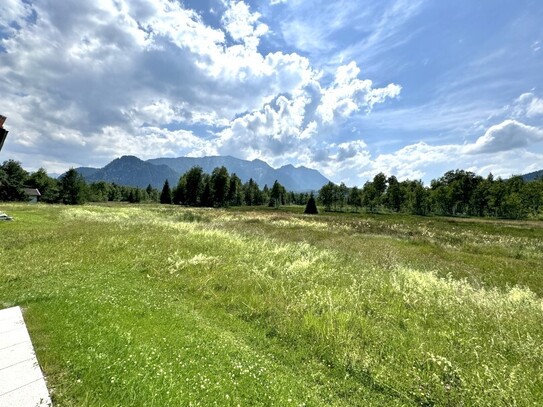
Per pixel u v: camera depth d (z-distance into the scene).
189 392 4.12
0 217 24.27
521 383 5.05
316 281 11.29
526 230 41.00
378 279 11.79
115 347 5.08
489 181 98.56
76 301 7.33
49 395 3.87
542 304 9.33
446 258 18.92
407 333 7.34
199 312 8.13
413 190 98.62
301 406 4.27
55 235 17.38
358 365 5.84
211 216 43.12
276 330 7.26
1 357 4.72
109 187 146.75
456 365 5.61
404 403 4.88
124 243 16.02
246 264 13.20
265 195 132.38
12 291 8.39
